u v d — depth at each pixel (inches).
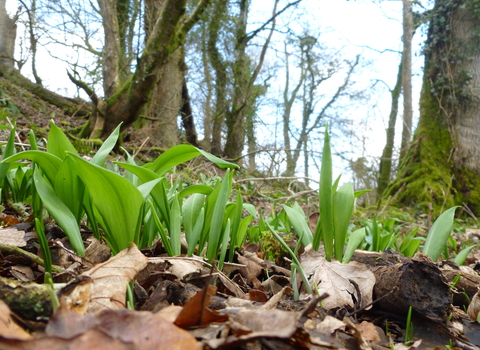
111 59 108.3
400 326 14.0
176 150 16.8
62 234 18.3
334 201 17.7
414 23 129.3
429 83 125.9
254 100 155.6
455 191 110.7
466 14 117.0
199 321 9.3
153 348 7.0
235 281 18.0
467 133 117.0
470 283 18.4
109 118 82.7
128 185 12.5
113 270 11.7
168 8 77.6
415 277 14.1
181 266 14.6
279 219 37.5
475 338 14.2
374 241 25.0
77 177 14.3
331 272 16.2
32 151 13.2
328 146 17.0
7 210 22.0
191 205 18.8
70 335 7.3
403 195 112.4
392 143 175.8
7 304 8.6
